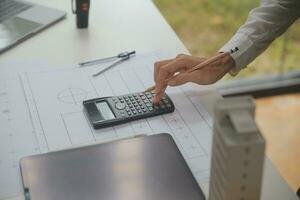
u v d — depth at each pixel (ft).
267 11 3.68
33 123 2.93
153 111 2.98
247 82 7.43
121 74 3.43
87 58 3.64
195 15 7.06
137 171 2.43
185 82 3.24
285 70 7.55
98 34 4.00
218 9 7.05
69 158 2.51
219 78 3.42
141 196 2.29
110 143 2.63
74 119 2.96
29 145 2.74
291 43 7.37
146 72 3.45
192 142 2.76
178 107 3.08
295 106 7.36
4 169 2.56
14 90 3.23
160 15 4.34
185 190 2.33
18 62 3.57
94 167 2.45
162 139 2.66
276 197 2.40
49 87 3.28
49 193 2.30
